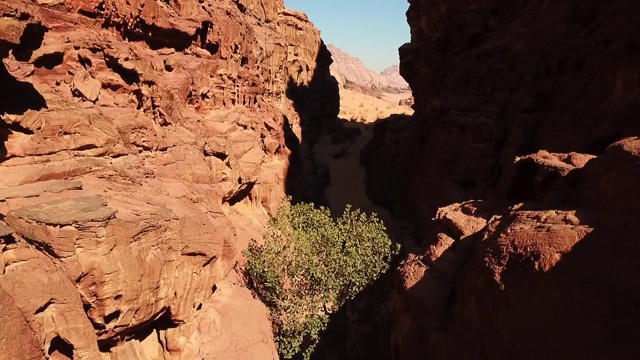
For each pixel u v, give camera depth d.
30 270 8.99
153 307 11.56
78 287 9.76
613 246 8.78
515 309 9.53
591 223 9.63
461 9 35.41
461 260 13.51
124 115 17.11
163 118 20.94
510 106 24.81
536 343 8.80
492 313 10.40
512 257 10.26
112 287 10.04
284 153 34.31
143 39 22.94
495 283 10.34
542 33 23.97
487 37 31.06
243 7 49.00
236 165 24.67
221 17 30.94
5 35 9.30
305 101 63.47
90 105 15.93
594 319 8.06
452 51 34.62
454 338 11.26
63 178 12.41
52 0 16.81
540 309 9.00
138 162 16.45
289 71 60.81
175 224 12.43
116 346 11.63
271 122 35.19
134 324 11.14
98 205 10.58
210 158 22.45
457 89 31.45
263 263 16.75
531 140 21.89
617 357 7.43
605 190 10.48
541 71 22.94
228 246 18.16
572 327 8.29
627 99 17.33
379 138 50.66
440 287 13.29
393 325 15.91
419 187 32.69
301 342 17.67
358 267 17.31
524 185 16.16
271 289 16.97
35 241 9.37
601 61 18.97
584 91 19.72
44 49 15.08
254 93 36.66
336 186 46.78
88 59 17.08
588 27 21.08
